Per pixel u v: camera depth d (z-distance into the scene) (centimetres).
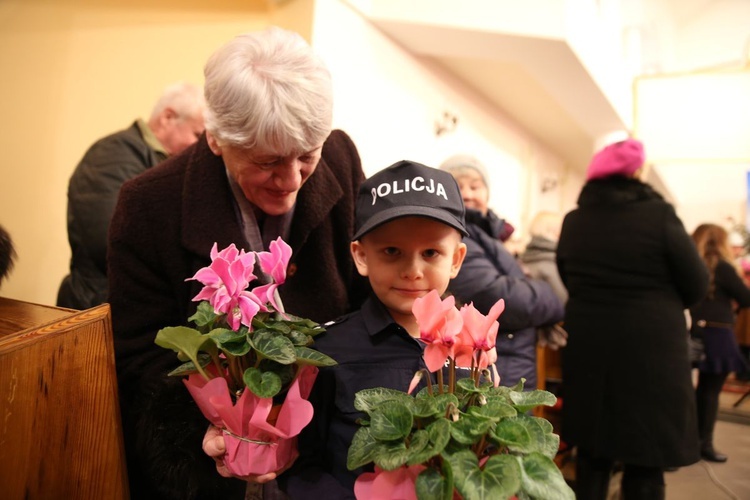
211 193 86
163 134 150
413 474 49
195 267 85
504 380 108
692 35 612
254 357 63
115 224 87
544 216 216
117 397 69
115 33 194
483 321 52
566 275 165
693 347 238
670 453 134
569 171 517
